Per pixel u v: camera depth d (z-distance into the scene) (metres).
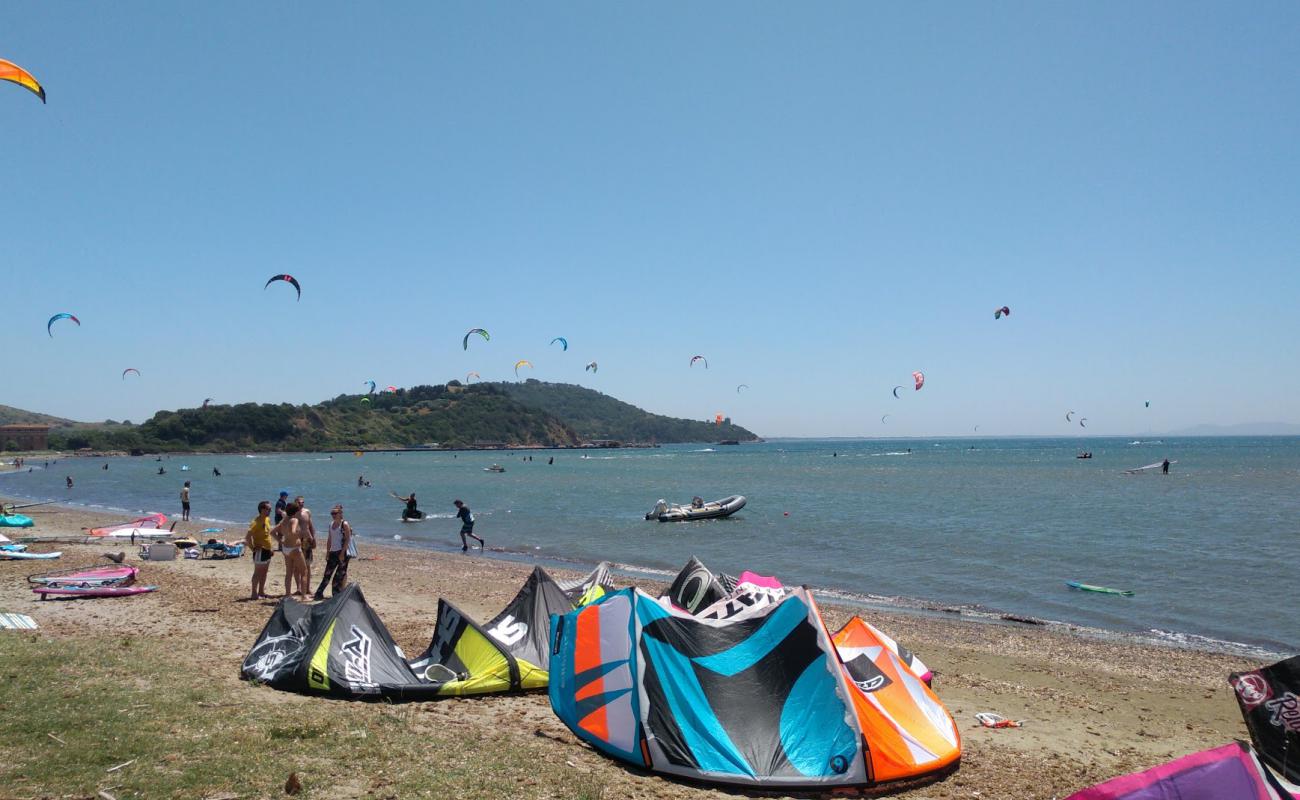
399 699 8.61
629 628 7.82
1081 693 10.79
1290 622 15.47
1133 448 185.00
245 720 7.23
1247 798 4.98
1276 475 70.44
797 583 19.69
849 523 32.78
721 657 7.58
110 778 5.68
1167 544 25.91
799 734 7.12
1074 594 18.20
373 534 30.25
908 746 7.25
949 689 10.83
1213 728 9.42
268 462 128.12
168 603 13.54
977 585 19.34
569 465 114.00
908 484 61.47
